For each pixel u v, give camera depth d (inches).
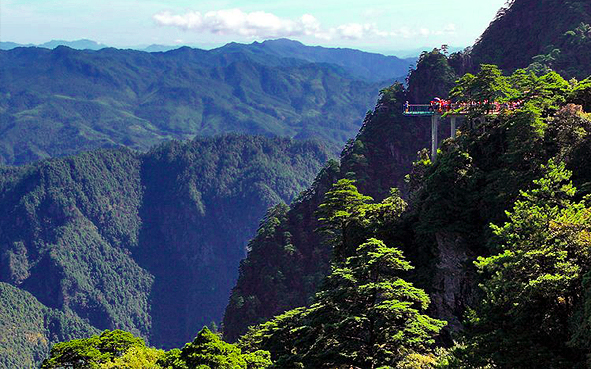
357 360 1567.4
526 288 1233.4
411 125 6510.8
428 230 2299.5
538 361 1199.6
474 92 2965.1
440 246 2301.9
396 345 1565.0
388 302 1483.8
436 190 2379.4
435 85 6550.2
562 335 1253.7
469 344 1309.1
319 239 6215.6
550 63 5570.9
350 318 1521.9
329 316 1656.0
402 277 2373.3
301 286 5959.6
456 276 2215.8
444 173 2386.8
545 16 6466.5
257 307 5930.1
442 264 2276.1
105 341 2140.7
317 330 1752.0
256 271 6382.9
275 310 5826.8
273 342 2148.1
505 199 2143.2
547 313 1278.3
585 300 1181.1
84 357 2026.3
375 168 6402.6
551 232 1304.1
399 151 6382.9
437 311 2256.4
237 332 5876.0
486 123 2635.3
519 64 6437.0
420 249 2413.9
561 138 2180.1
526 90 2647.6
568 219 1305.4
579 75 5334.6
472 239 2230.6
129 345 2145.7
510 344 1232.2
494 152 2477.9
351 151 6658.5
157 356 2111.2
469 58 6835.6
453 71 6688.0
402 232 2534.5
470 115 2733.8
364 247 1683.1
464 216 2279.8
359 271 1640.0
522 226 1353.3
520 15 6791.3
